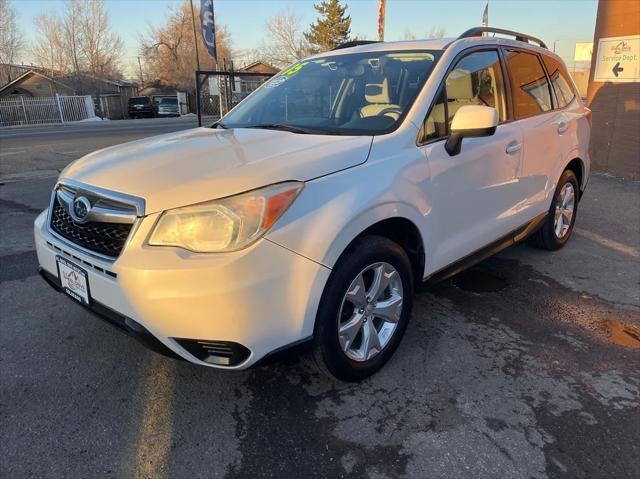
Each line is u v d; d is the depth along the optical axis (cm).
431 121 305
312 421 254
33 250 499
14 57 5106
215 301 214
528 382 286
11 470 223
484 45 367
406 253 298
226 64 1588
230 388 281
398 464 227
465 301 389
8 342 326
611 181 851
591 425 251
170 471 223
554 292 405
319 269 235
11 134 2209
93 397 272
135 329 229
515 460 229
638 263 468
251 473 222
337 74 362
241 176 228
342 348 262
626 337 337
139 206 226
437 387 281
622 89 858
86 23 4962
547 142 419
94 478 219
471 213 337
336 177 247
